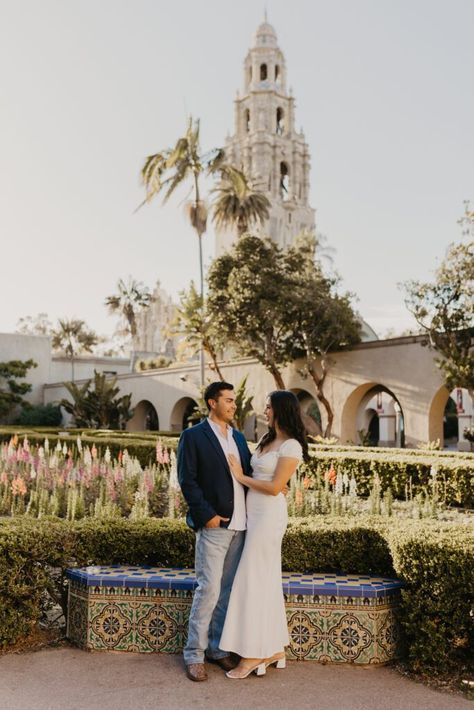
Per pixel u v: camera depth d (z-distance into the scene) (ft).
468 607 14.15
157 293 272.92
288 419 14.74
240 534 14.67
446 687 13.58
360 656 14.60
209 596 14.03
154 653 15.19
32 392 163.32
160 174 93.35
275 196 218.59
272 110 226.38
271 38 229.66
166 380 119.55
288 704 12.67
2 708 12.34
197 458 14.42
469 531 15.81
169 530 16.90
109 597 15.34
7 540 15.29
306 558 16.65
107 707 12.46
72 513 29.14
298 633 14.88
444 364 63.21
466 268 60.80
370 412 126.82
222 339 88.53
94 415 117.50
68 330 187.11
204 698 12.91
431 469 31.89
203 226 94.94
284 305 80.28
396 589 14.99
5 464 42.73
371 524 17.15
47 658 14.88
